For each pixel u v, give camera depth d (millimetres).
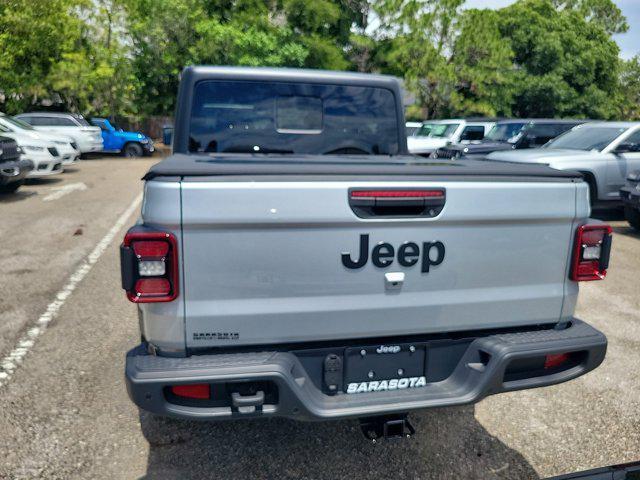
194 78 3598
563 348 2553
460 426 3322
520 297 2635
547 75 34844
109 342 4395
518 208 2535
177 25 29547
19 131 13641
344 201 2307
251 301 2299
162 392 2182
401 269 2438
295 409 2287
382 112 3951
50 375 3846
